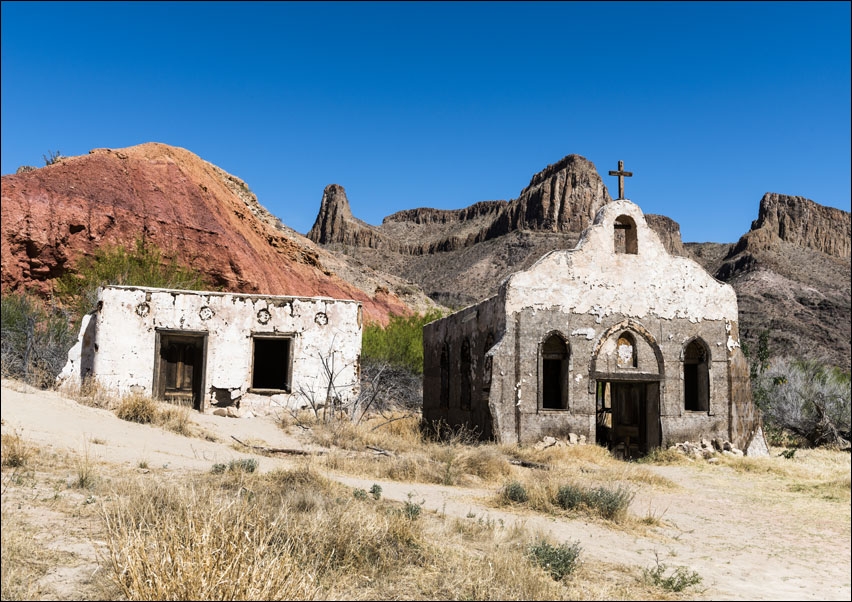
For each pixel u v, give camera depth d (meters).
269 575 6.00
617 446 23.36
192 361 22.58
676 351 22.97
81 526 7.70
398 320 41.88
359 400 23.52
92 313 22.67
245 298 22.81
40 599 5.71
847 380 33.72
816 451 25.06
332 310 23.67
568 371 22.03
